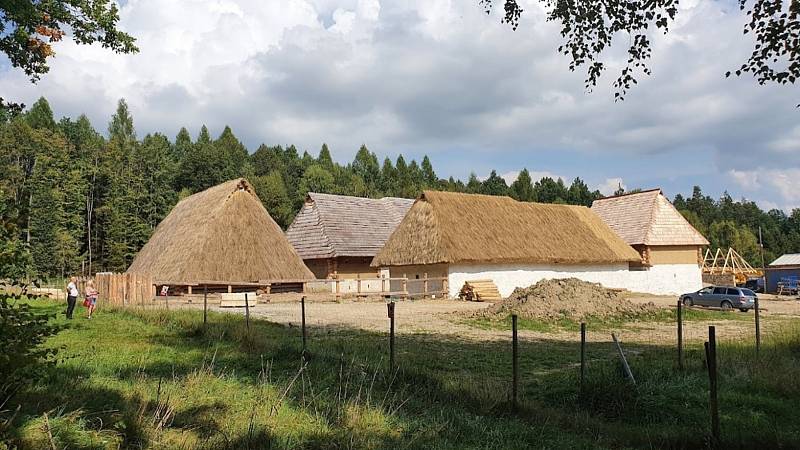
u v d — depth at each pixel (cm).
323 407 758
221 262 3097
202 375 883
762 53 1034
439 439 677
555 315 2120
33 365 560
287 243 3441
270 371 967
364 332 1723
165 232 3678
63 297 3008
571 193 12000
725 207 13288
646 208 4834
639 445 732
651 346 1533
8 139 6419
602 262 4166
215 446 600
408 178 11756
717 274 5562
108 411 670
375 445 640
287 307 2698
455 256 3306
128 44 1767
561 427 788
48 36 1630
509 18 1249
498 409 838
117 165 7194
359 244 4412
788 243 9775
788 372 1035
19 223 571
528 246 3728
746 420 826
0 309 542
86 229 6962
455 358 1292
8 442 526
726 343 1456
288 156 11962
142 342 1359
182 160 8706
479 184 12244
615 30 1158
